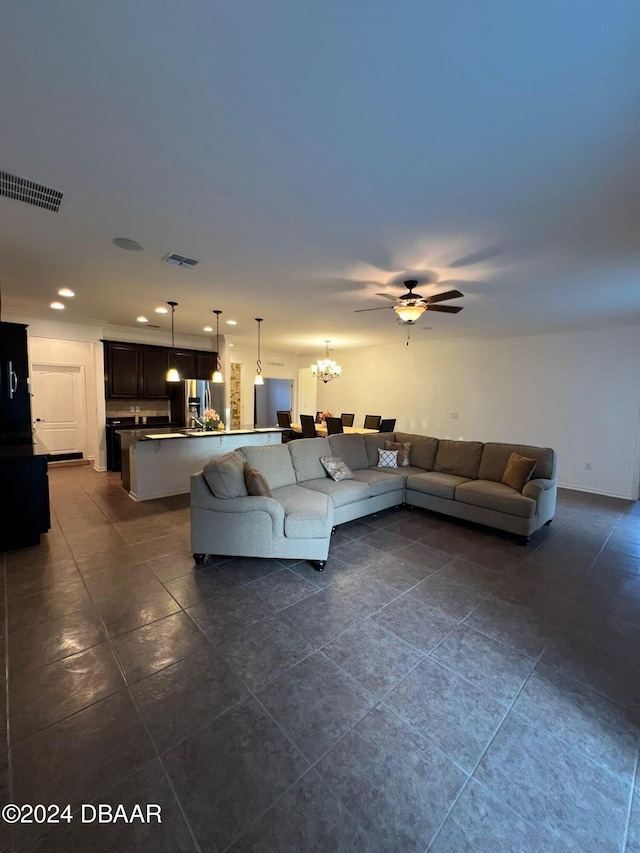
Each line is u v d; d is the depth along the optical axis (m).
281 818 1.22
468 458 4.59
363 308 4.69
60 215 2.30
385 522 4.20
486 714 1.65
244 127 1.55
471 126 1.53
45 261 3.12
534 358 6.23
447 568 3.07
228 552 2.98
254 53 1.22
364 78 1.30
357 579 2.85
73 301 4.62
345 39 1.17
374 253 2.84
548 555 3.37
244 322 5.84
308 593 2.62
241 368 9.19
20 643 2.03
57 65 1.26
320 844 1.15
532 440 6.28
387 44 1.18
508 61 1.23
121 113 1.47
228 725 1.55
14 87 1.34
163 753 1.42
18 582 2.70
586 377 5.71
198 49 1.21
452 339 7.20
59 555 3.16
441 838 1.18
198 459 5.27
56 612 2.33
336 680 1.82
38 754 1.40
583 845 1.17
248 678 1.81
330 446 4.60
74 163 1.80
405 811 1.25
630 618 2.41
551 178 1.87
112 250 2.86
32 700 1.65
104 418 6.49
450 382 7.31
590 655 2.05
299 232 2.50
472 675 1.88
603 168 1.78
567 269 3.11
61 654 1.95
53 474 6.14
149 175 1.89
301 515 2.96
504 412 6.59
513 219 2.28
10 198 2.11
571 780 1.37
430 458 4.96
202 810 1.23
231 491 2.97
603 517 4.51
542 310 4.55
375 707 1.67
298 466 4.11
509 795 1.31
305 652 2.01
